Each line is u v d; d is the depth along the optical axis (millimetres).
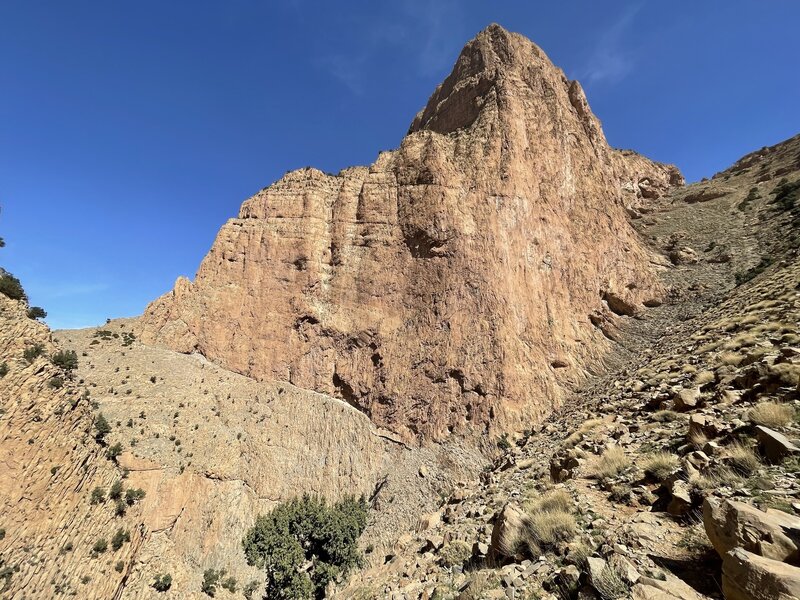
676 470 8969
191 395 45625
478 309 43688
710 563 5676
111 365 46062
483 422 38250
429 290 46062
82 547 23984
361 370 45406
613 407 20484
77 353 46469
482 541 11906
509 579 8023
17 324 24391
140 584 29109
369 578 16375
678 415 13336
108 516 27359
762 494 6297
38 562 20453
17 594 18812
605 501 9828
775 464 7133
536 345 43344
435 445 38375
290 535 28453
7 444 20562
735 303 29594
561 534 8711
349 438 41844
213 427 43031
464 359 41625
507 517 9898
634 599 5219
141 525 31328
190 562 34625
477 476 33750
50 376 24688
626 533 7344
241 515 38500
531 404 38938
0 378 21297
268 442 42781
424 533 18781
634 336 47281
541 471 17031
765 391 10516
